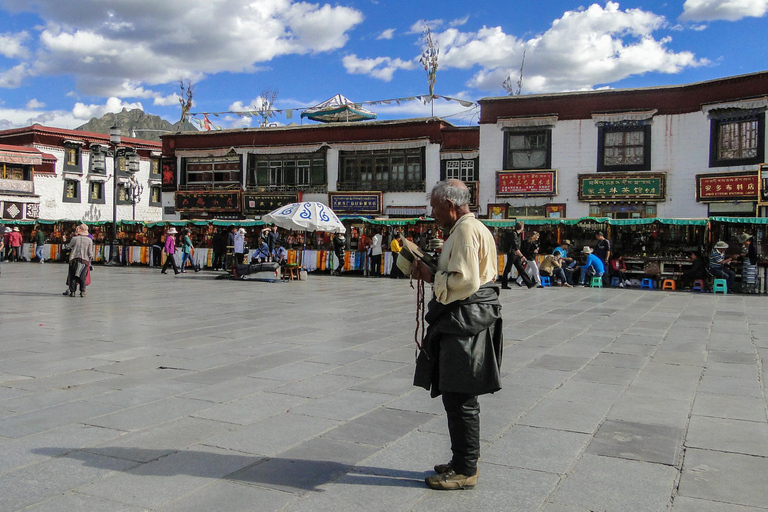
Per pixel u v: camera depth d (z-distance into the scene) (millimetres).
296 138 28234
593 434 4254
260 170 29219
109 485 3311
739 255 15625
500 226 19359
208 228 25109
